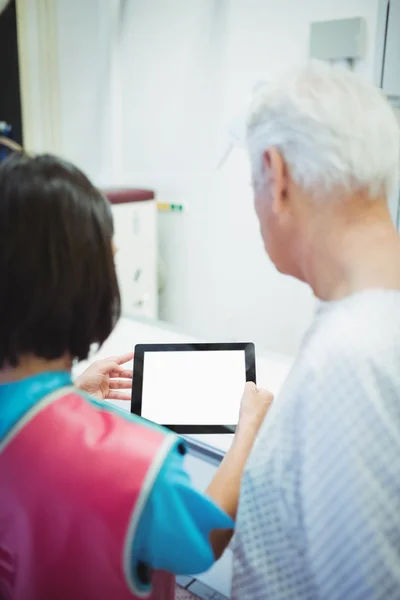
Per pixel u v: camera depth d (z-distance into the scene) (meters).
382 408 0.49
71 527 0.50
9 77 2.77
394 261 0.56
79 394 0.57
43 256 0.49
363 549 0.47
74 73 2.64
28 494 0.50
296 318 2.32
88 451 0.50
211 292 2.55
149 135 2.52
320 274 0.59
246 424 0.74
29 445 0.51
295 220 0.58
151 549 0.51
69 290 0.51
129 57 2.48
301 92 0.56
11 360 0.53
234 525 0.56
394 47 1.74
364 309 0.54
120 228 2.25
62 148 2.80
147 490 0.49
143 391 1.01
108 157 2.66
